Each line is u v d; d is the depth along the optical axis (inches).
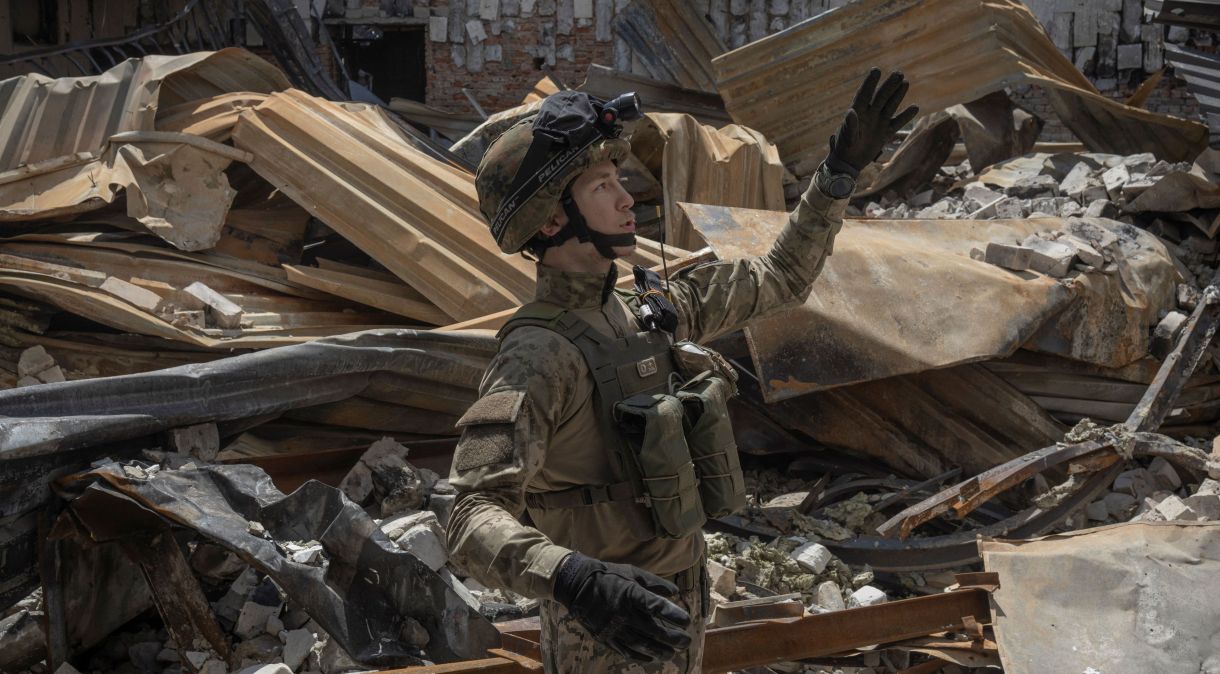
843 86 280.1
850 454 189.5
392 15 539.5
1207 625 124.1
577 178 73.4
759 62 283.7
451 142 434.9
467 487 66.1
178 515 103.0
